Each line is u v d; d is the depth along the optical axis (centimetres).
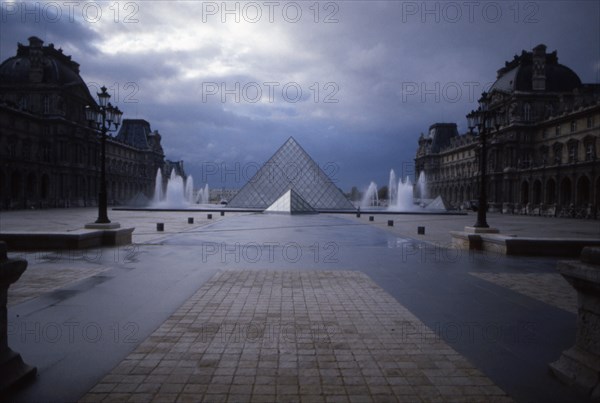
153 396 586
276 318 949
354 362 708
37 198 9188
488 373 673
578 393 605
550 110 9881
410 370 680
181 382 629
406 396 593
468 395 598
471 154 13175
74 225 3834
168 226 3809
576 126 8731
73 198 10394
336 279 1397
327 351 755
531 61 10538
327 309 1027
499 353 757
